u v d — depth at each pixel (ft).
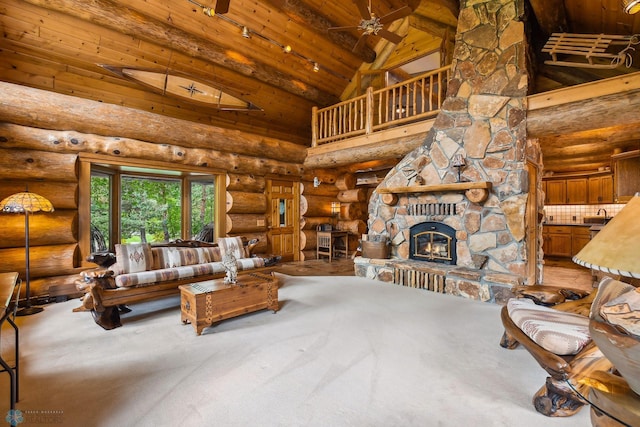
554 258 25.27
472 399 6.22
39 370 7.36
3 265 12.60
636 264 3.28
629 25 13.53
